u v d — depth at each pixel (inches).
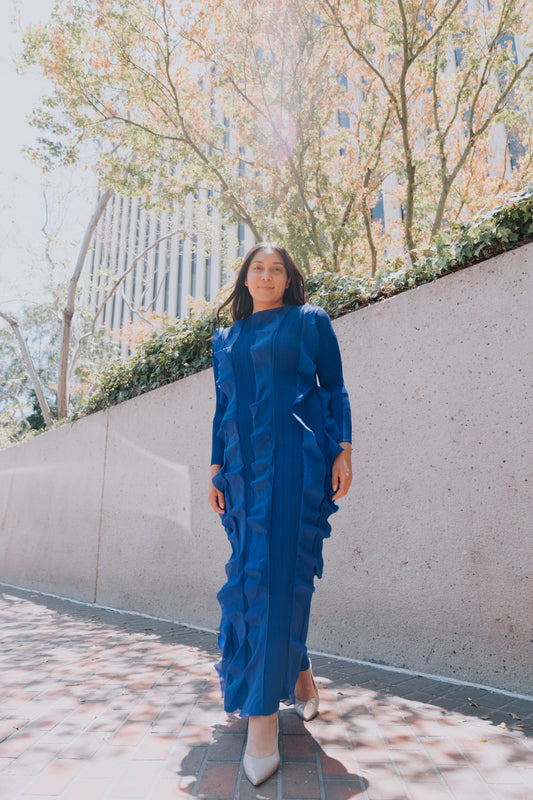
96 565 220.8
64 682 100.7
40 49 309.3
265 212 333.4
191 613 165.9
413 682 96.8
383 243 368.2
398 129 333.4
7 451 335.9
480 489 99.1
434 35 266.8
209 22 285.6
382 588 112.3
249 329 73.9
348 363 126.9
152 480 195.0
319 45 301.1
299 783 57.0
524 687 88.2
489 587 95.3
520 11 269.9
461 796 54.0
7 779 59.6
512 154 380.5
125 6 277.9
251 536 65.4
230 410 70.7
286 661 60.9
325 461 67.4
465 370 104.9
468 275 107.3
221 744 68.6
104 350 869.8
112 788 57.0
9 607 215.3
